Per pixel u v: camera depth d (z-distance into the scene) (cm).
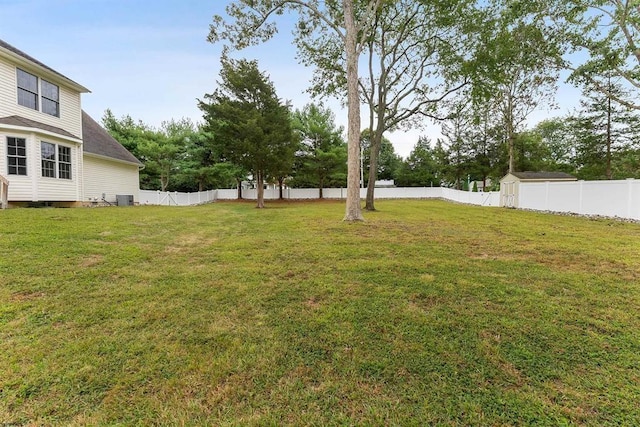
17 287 328
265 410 175
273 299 318
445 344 239
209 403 179
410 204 2020
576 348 235
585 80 1459
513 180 1856
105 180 1530
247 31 1097
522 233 736
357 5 1218
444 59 1362
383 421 168
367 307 301
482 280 375
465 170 3275
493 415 172
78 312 281
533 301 316
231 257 473
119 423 164
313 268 420
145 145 2484
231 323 268
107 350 225
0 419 164
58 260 417
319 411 175
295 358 221
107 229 637
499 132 2977
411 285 357
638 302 315
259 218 1009
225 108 1725
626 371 210
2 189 891
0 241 485
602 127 2191
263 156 1775
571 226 892
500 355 226
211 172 2647
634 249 551
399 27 1376
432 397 186
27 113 1075
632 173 2594
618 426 164
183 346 233
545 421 168
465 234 705
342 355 225
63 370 203
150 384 193
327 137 2870
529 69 1656
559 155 3481
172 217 916
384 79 1466
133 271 393
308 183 3291
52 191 1114
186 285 351
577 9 1281
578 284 364
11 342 231
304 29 1271
